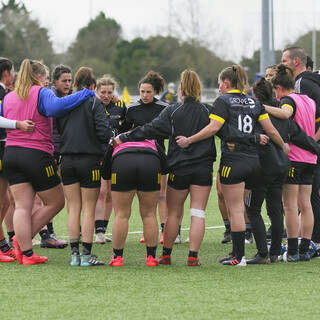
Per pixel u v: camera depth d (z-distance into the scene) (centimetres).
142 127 1895
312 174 2045
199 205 1928
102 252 2252
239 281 1712
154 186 1891
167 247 1975
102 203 2436
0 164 2033
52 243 2347
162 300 1512
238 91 1892
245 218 2453
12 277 1759
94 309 1436
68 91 2272
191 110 1895
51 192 1964
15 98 1917
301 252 2045
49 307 1452
